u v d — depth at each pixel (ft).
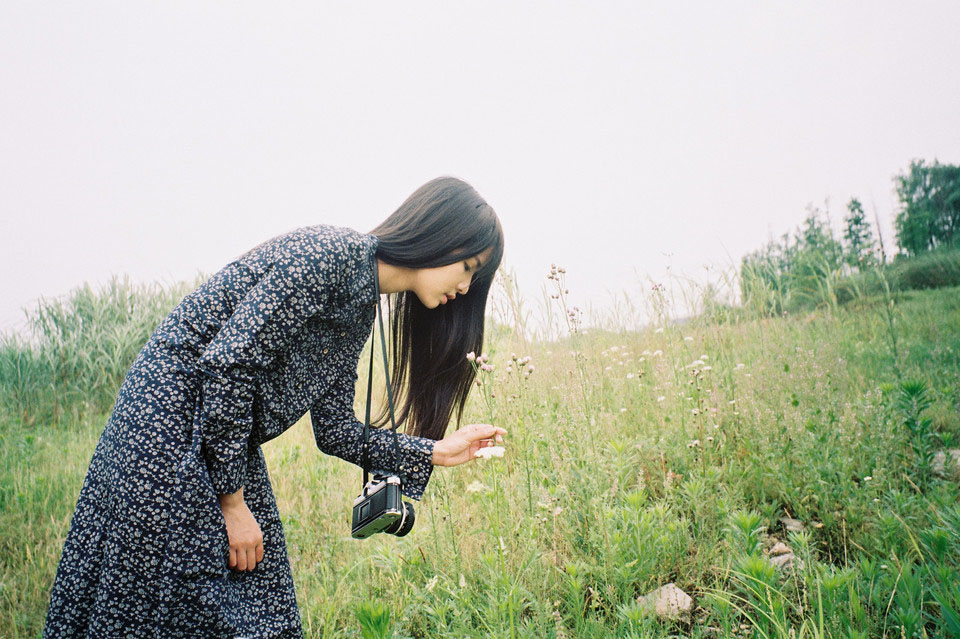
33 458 15.55
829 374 12.94
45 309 25.58
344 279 5.58
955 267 30.27
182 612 4.81
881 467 9.22
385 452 6.71
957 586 6.04
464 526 9.43
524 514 8.75
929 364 15.12
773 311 19.63
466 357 7.88
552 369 14.32
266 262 5.35
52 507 12.50
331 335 5.95
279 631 5.70
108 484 4.98
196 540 4.82
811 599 6.49
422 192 6.48
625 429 12.50
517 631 6.54
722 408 11.91
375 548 9.45
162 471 4.85
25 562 10.25
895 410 10.40
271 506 5.96
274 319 5.00
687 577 7.87
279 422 5.55
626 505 8.66
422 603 7.95
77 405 23.53
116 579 4.80
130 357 25.76
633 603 6.71
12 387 23.31
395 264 6.31
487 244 6.56
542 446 10.58
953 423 11.36
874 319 19.89
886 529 7.44
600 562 7.93
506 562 7.82
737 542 7.70
